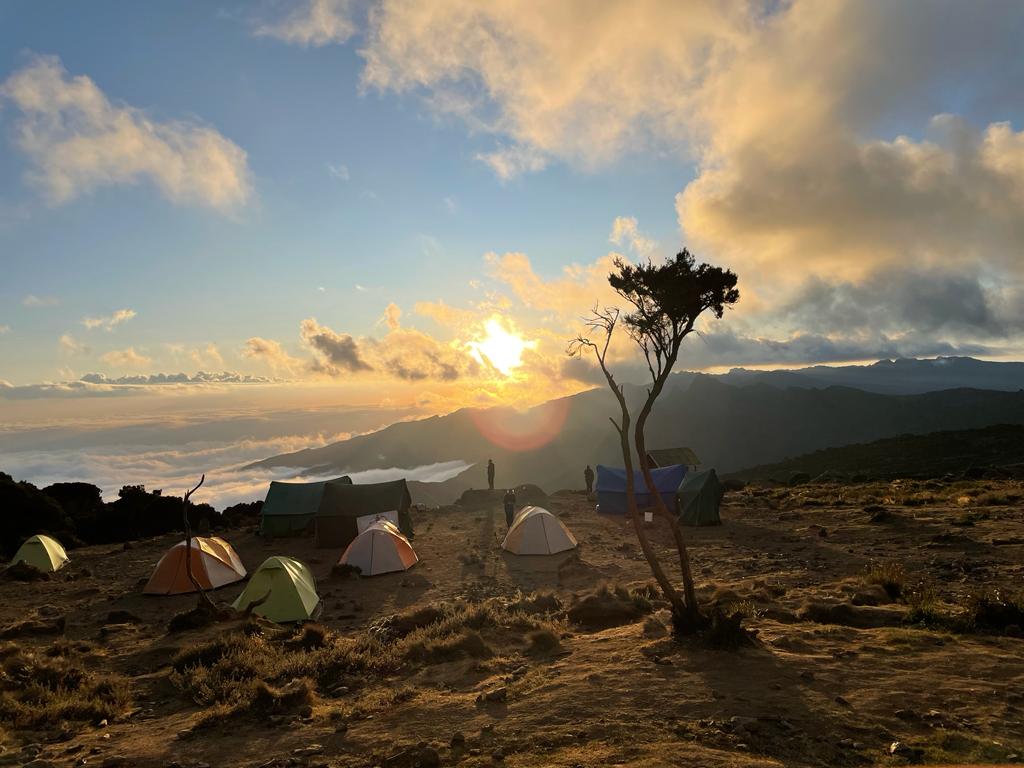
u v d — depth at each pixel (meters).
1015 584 15.43
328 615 19.62
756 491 46.47
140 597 24.03
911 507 31.34
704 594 15.45
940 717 7.14
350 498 33.53
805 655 9.61
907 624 11.48
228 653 13.15
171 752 8.16
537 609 16.34
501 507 46.56
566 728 7.46
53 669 12.79
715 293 10.91
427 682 10.37
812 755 6.42
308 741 8.06
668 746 6.66
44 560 30.95
